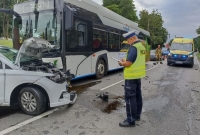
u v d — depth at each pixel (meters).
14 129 4.03
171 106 5.80
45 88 4.61
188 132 4.07
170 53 17.91
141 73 4.24
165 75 12.07
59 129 4.07
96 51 9.35
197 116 5.01
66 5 6.67
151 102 6.18
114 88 7.95
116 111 5.22
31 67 4.79
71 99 5.43
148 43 19.80
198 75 12.50
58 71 5.18
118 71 13.55
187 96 7.03
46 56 6.53
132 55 4.14
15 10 7.53
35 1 7.10
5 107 5.36
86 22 8.38
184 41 18.44
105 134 3.90
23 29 7.38
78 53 7.84
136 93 4.54
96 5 9.43
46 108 5.27
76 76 7.77
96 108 5.43
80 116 4.80
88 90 7.51
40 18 7.02
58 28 6.77
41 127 4.14
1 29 34.06
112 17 11.10
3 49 5.20
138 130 4.12
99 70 9.90
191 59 17.22
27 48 4.86
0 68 4.70
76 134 3.87
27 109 4.80
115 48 11.51
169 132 4.06
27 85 4.76
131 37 4.25
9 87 4.67
